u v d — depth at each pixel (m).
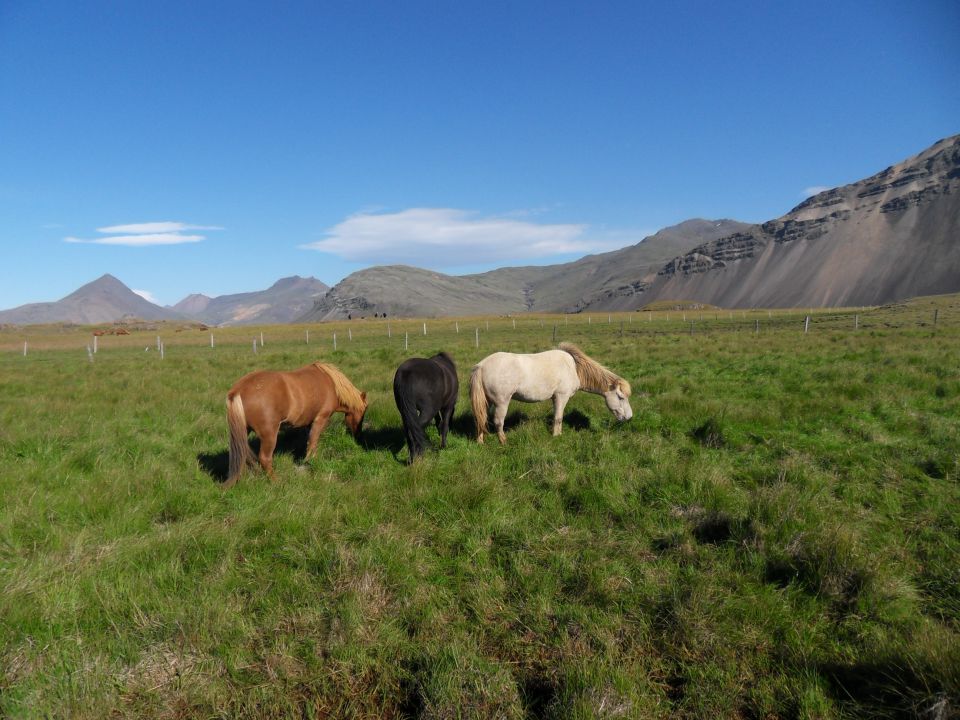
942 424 7.89
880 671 3.03
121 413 10.23
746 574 4.13
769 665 3.28
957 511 5.19
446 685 3.02
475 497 5.41
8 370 20.12
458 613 3.80
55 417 9.89
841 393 10.30
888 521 5.11
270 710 3.04
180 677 3.18
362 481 6.25
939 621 3.65
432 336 44.22
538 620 3.67
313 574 4.18
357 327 66.44
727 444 7.52
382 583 4.06
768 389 11.06
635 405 9.91
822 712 2.88
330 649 3.39
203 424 9.27
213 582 4.00
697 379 12.91
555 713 2.86
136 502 5.44
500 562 4.44
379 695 3.18
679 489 5.79
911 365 13.66
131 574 4.07
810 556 4.10
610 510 5.33
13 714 2.87
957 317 34.38
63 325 91.81
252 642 3.51
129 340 52.81
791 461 6.48
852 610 3.70
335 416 9.41
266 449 6.38
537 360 8.14
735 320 54.56
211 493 5.88
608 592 3.88
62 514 5.20
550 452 7.19
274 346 38.22
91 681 3.08
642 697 3.01
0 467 6.58
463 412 9.95
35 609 3.56
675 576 4.14
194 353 31.89
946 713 2.65
